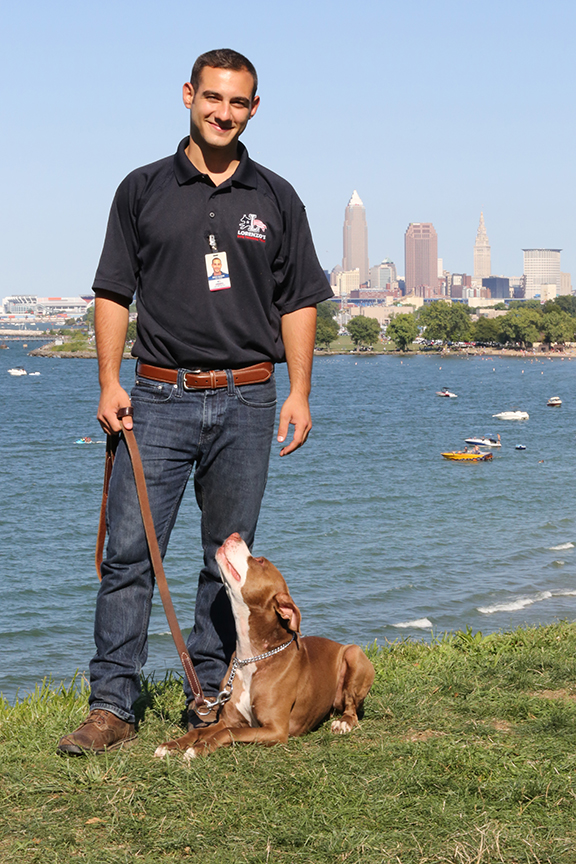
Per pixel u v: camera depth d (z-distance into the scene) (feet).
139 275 12.64
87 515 110.32
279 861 8.96
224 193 12.19
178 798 10.16
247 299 12.33
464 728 13.09
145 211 12.14
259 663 12.27
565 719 13.24
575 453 170.71
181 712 14.29
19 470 152.97
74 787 10.48
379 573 76.95
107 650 12.39
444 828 9.64
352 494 124.36
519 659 17.74
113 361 12.51
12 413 275.80
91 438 205.87
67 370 555.69
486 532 95.30
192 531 97.04
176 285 12.15
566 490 124.67
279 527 100.58
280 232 12.53
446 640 23.16
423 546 88.28
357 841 9.25
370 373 516.32
